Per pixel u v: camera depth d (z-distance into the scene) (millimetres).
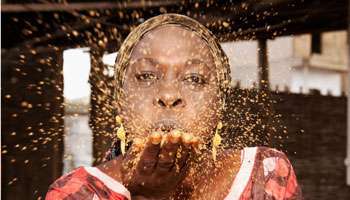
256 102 1438
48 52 5848
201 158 1281
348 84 6219
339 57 18234
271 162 1358
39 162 6680
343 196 9977
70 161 6887
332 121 9859
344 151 9922
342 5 6012
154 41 1237
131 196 1247
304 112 9492
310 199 9664
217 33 1697
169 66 1214
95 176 1284
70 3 5613
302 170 9602
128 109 1219
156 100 1192
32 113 6234
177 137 1048
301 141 9484
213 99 1249
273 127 1467
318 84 18047
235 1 3775
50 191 1292
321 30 6824
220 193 1312
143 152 1090
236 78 1547
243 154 1357
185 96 1209
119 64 1271
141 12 5203
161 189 1170
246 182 1322
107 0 5266
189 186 1292
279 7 5605
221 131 1366
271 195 1321
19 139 6613
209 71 1249
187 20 1275
